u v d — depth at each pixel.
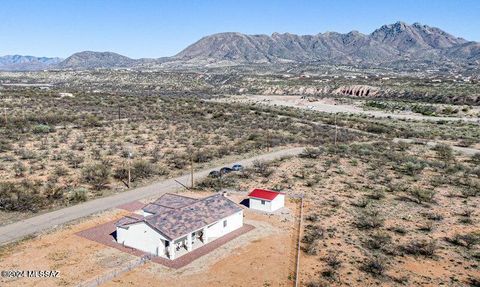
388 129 105.94
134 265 30.41
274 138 84.31
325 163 64.06
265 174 56.53
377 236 35.84
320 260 31.66
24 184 47.16
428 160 69.62
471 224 39.66
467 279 29.08
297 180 54.78
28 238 34.75
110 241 34.59
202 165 61.72
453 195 48.88
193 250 33.34
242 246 34.25
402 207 44.31
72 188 47.53
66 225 37.66
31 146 69.25
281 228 38.28
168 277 29.02
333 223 39.38
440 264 31.30
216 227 36.06
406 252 33.28
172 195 40.09
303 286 27.83
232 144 77.81
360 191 50.03
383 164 64.81
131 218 34.69
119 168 56.66
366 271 29.97
